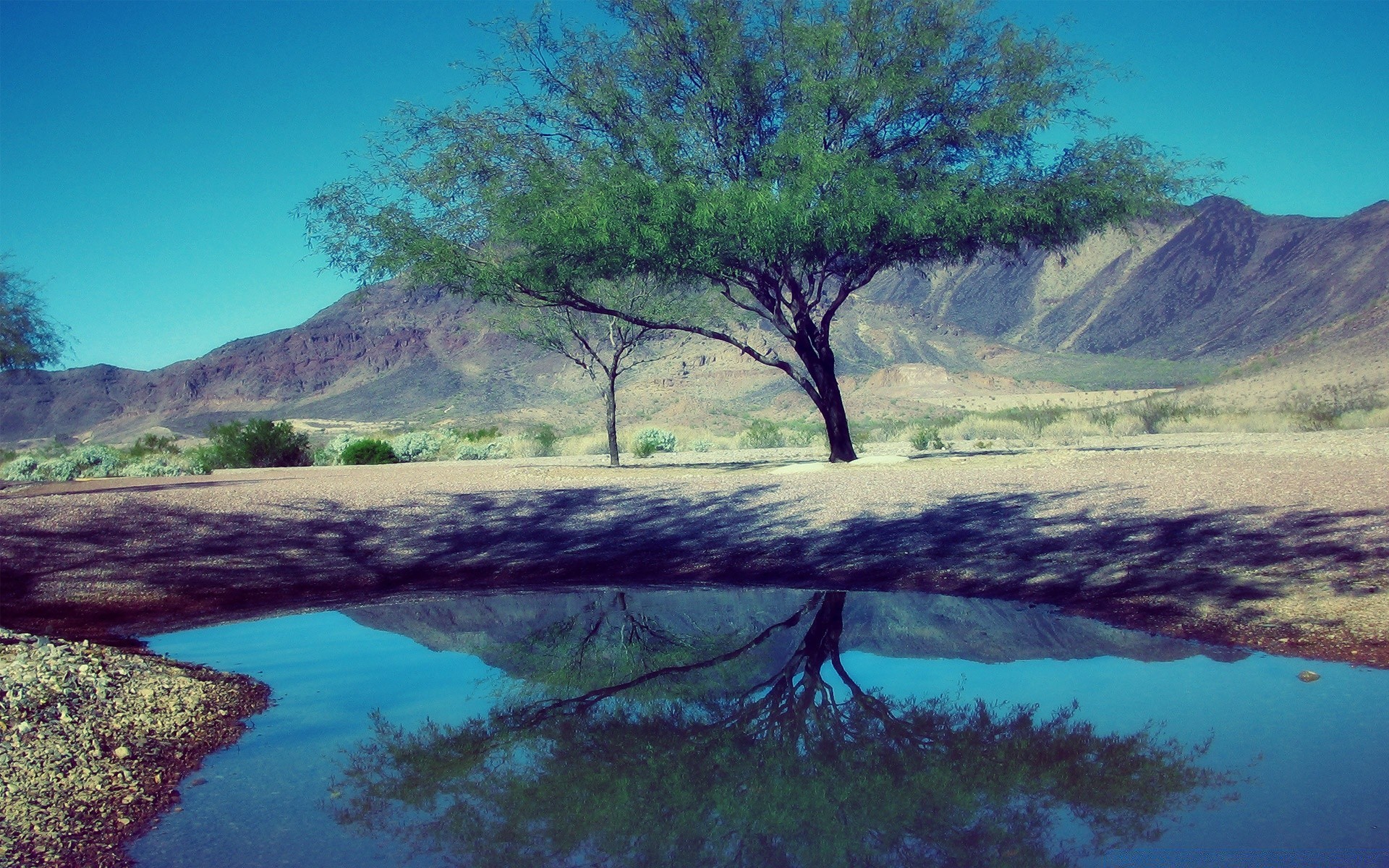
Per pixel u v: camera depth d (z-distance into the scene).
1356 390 39.00
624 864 3.29
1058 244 17.69
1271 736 4.54
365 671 6.38
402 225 16.64
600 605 8.52
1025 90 16.31
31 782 4.16
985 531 10.60
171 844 3.55
